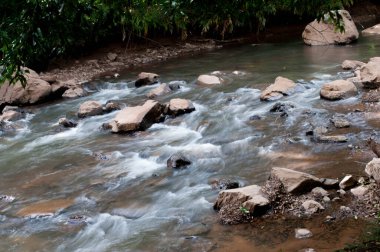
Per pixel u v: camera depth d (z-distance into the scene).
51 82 13.52
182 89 12.56
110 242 5.49
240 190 5.82
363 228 4.90
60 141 9.59
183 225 5.62
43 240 5.71
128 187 6.93
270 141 7.99
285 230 5.12
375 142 7.07
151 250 5.18
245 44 19.31
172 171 7.34
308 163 6.88
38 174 7.88
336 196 5.69
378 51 14.97
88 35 3.68
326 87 10.09
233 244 5.03
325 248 4.68
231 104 10.66
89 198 6.71
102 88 14.12
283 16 22.08
